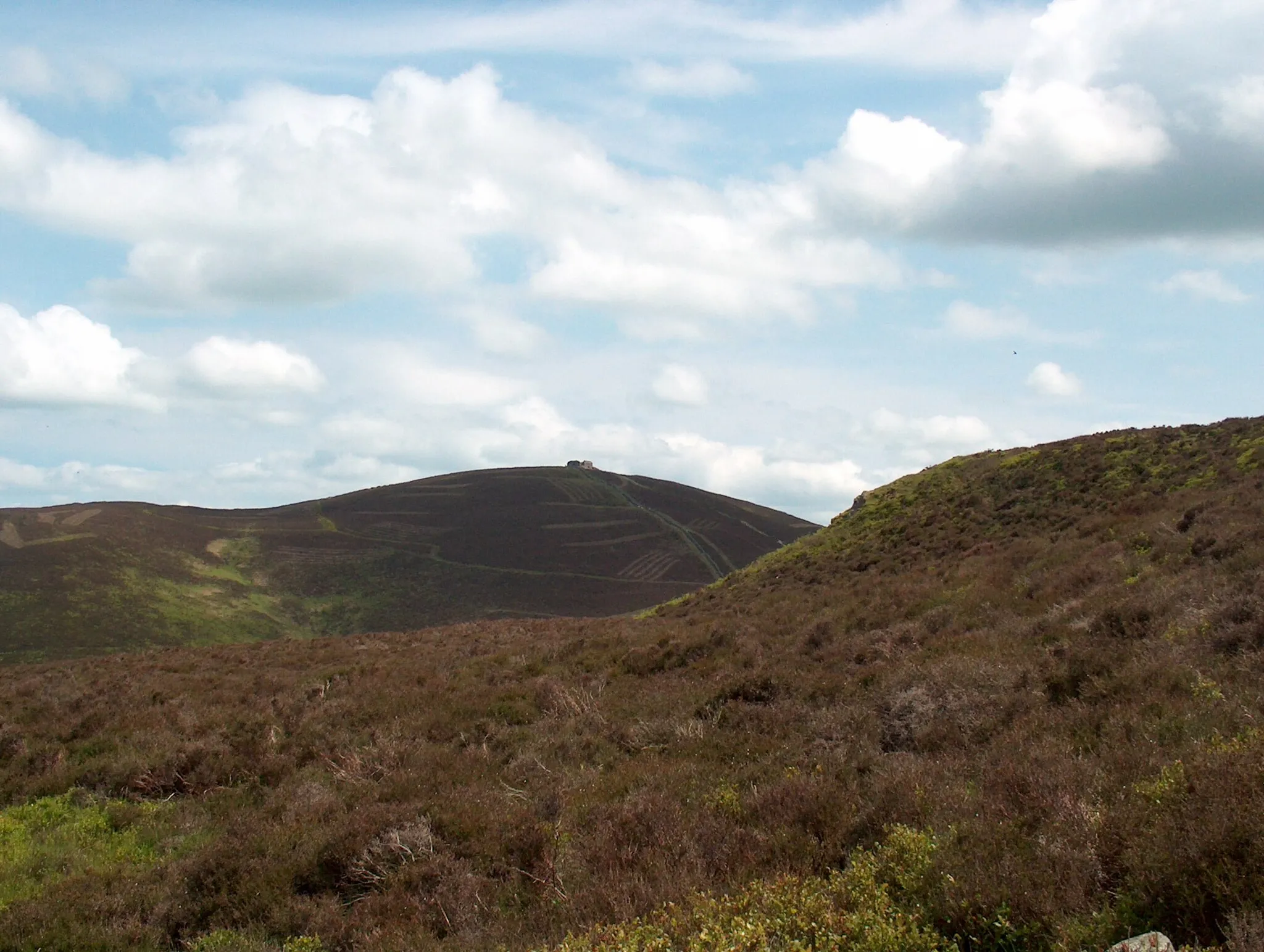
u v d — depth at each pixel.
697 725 13.42
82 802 12.33
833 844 7.35
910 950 4.91
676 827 8.27
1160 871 4.89
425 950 6.80
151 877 8.98
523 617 119.44
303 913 7.77
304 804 10.81
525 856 8.48
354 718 16.39
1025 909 5.11
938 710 11.30
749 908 5.68
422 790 11.02
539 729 14.93
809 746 11.23
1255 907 4.45
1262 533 16.56
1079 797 6.72
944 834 6.50
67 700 19.69
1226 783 5.47
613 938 5.72
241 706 18.45
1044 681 11.37
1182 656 10.87
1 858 10.05
